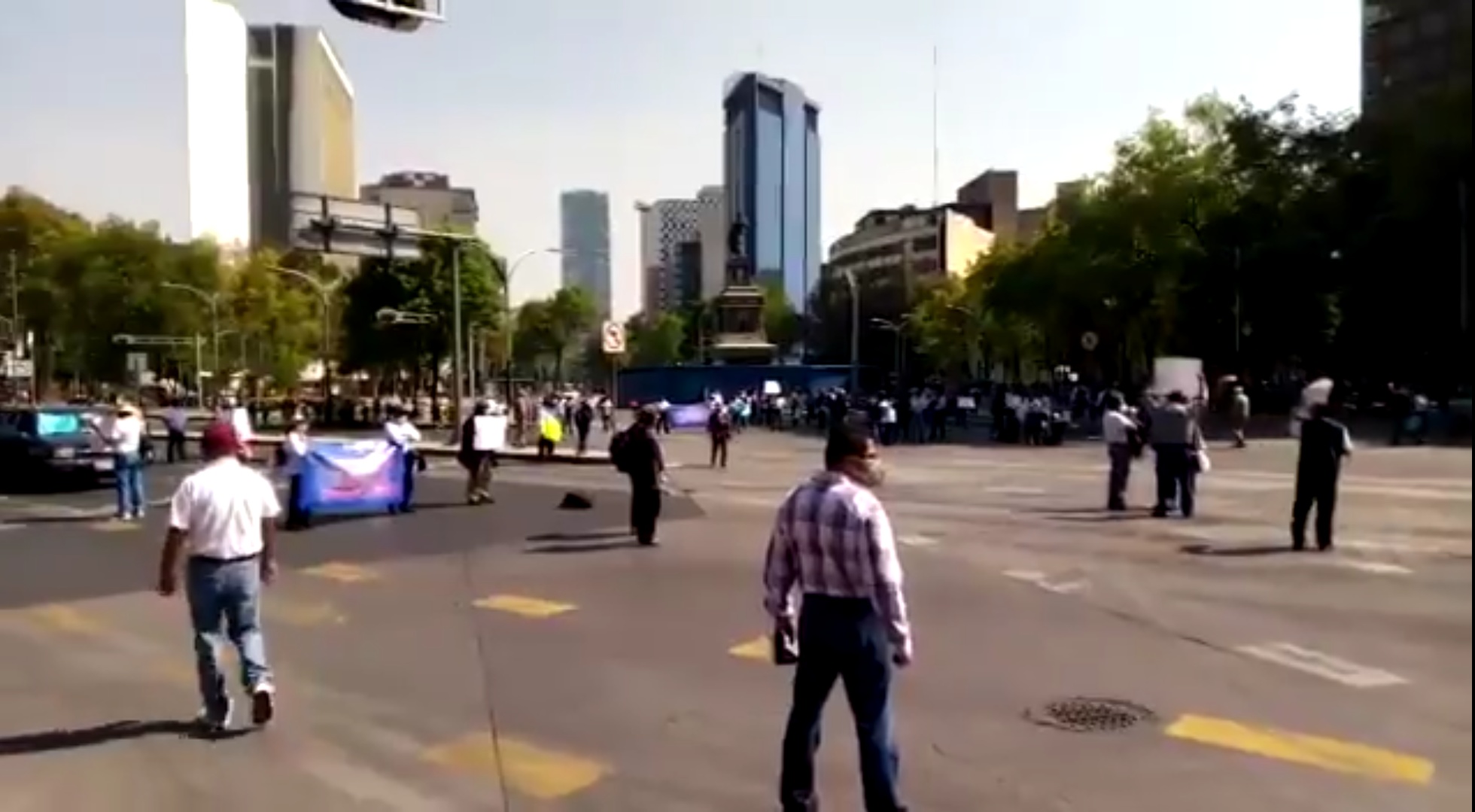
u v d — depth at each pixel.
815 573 5.20
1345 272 48.28
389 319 56.72
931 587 11.60
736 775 6.17
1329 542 13.95
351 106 169.88
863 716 5.17
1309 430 13.91
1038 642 9.09
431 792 5.97
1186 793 5.71
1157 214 57.41
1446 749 6.01
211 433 7.20
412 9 8.80
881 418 42.34
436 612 10.87
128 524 18.81
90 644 9.73
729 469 30.03
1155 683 7.81
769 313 136.62
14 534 17.39
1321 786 5.74
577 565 13.58
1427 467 24.73
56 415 26.19
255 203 144.62
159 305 74.75
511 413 46.31
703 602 11.15
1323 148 50.53
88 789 6.06
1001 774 6.04
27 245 81.94
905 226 153.75
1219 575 12.22
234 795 5.95
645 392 78.69
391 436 19.88
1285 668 8.16
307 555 14.67
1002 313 72.50
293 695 7.92
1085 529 16.31
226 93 124.25
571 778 6.16
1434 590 10.72
